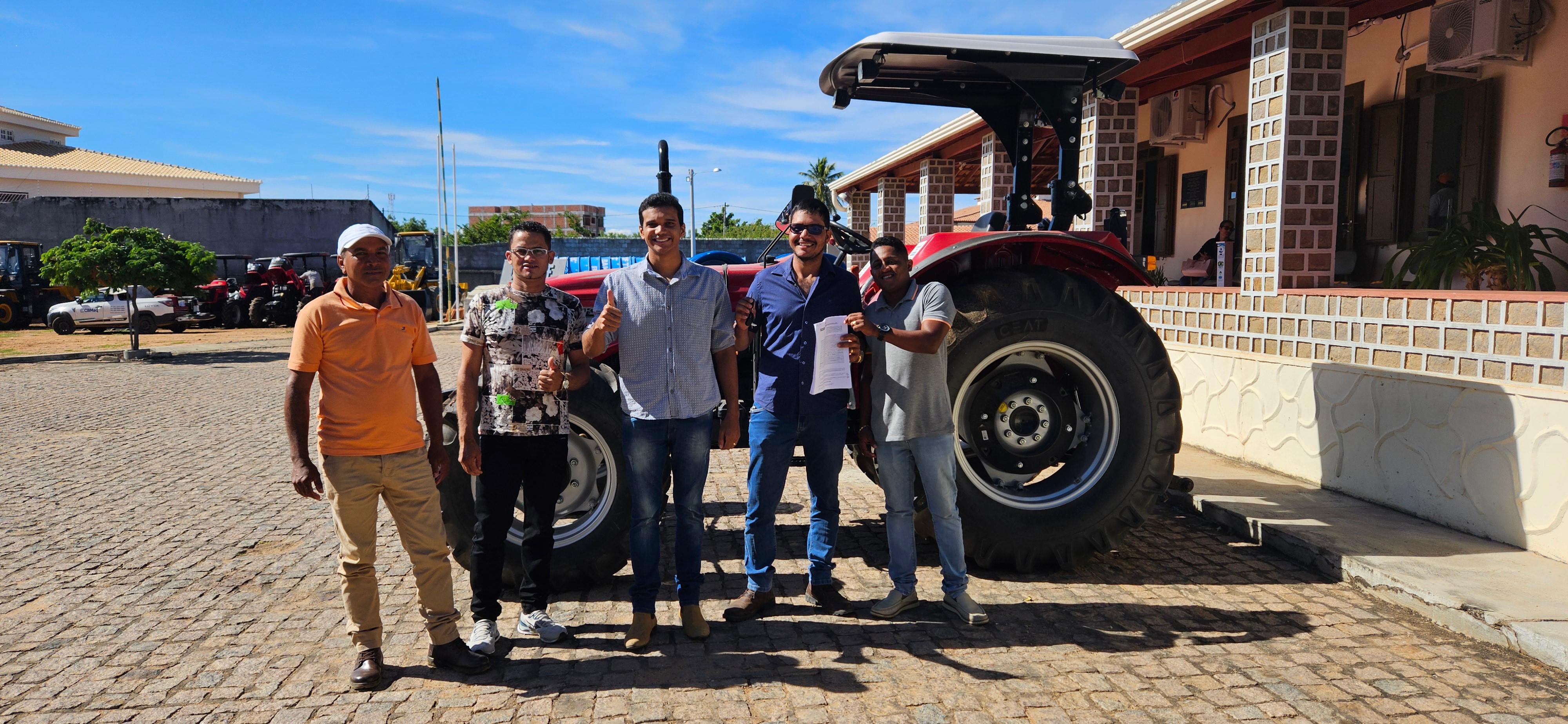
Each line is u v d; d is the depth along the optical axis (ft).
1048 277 13.11
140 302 70.18
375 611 9.71
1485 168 20.35
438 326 81.56
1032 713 8.86
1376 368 15.39
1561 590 11.18
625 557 12.53
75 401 33.32
